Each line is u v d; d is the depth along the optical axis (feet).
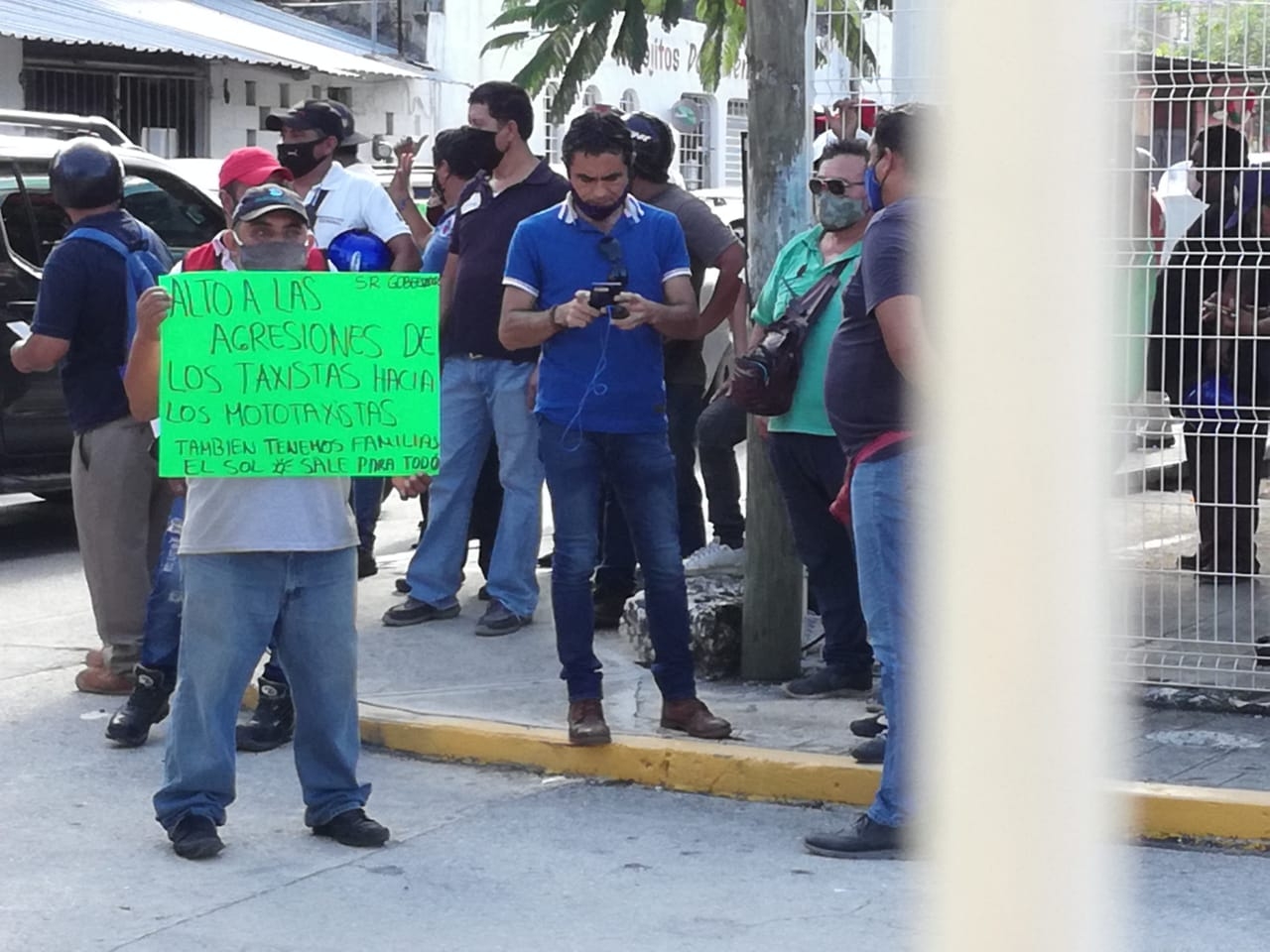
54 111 57.47
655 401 18.24
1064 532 5.98
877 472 15.30
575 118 18.26
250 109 65.26
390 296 15.52
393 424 15.60
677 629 18.94
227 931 14.07
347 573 16.12
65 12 55.06
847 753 18.31
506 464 23.65
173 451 15.21
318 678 16.14
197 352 15.23
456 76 71.87
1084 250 5.80
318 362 15.42
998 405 5.90
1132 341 19.66
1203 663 20.44
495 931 14.14
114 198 20.58
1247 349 20.58
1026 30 5.66
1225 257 20.36
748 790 17.85
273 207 15.58
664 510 18.62
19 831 16.65
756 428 21.11
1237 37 19.07
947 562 6.11
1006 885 6.48
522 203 23.18
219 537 15.46
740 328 22.29
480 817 17.29
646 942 13.88
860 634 20.81
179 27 59.41
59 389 30.66
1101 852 6.46
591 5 32.48
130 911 14.51
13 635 25.27
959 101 5.76
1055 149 5.73
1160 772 17.69
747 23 20.72
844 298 15.58
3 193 30.01
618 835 16.71
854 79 20.77
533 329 17.93
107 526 21.24
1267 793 16.70
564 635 18.56
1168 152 19.76
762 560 21.36
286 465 15.43
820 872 15.60
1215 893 15.01
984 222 5.79
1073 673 6.18
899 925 14.17
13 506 37.01
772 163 20.61
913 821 15.85
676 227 18.35
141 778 18.37
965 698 6.27
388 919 14.40
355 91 69.31
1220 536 20.90
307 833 16.66
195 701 15.76
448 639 23.59
